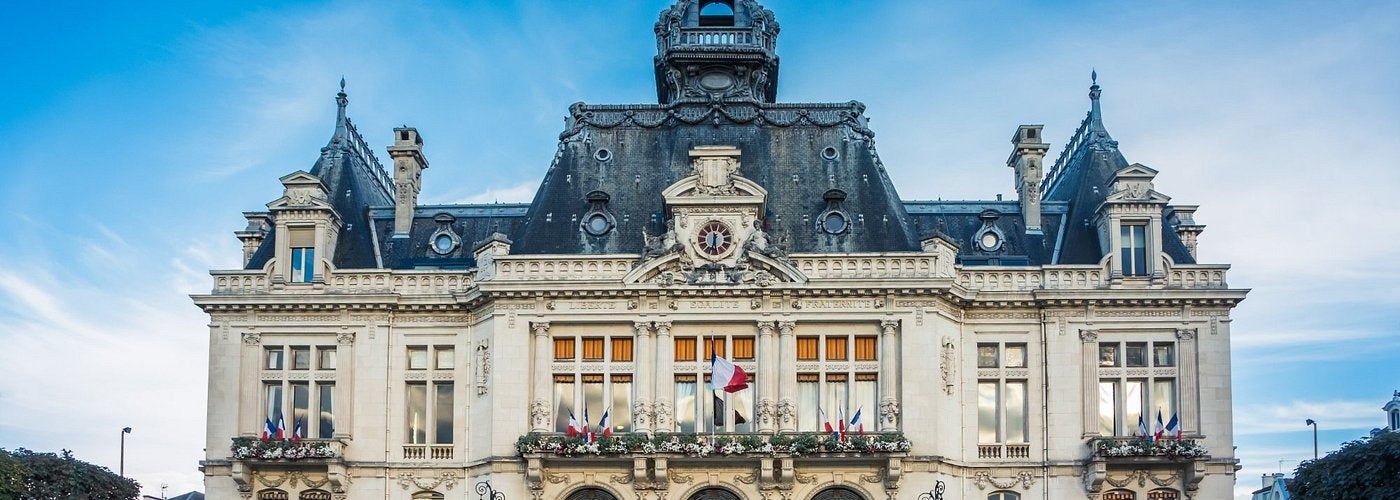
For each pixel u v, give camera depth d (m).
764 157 65.38
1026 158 67.12
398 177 67.50
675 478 59.19
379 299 62.16
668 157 65.62
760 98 68.62
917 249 62.66
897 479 58.44
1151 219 62.47
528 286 60.28
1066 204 67.56
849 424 59.34
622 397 60.66
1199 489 60.25
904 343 59.75
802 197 64.19
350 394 61.84
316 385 62.47
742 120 66.44
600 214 63.91
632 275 60.06
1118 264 62.12
